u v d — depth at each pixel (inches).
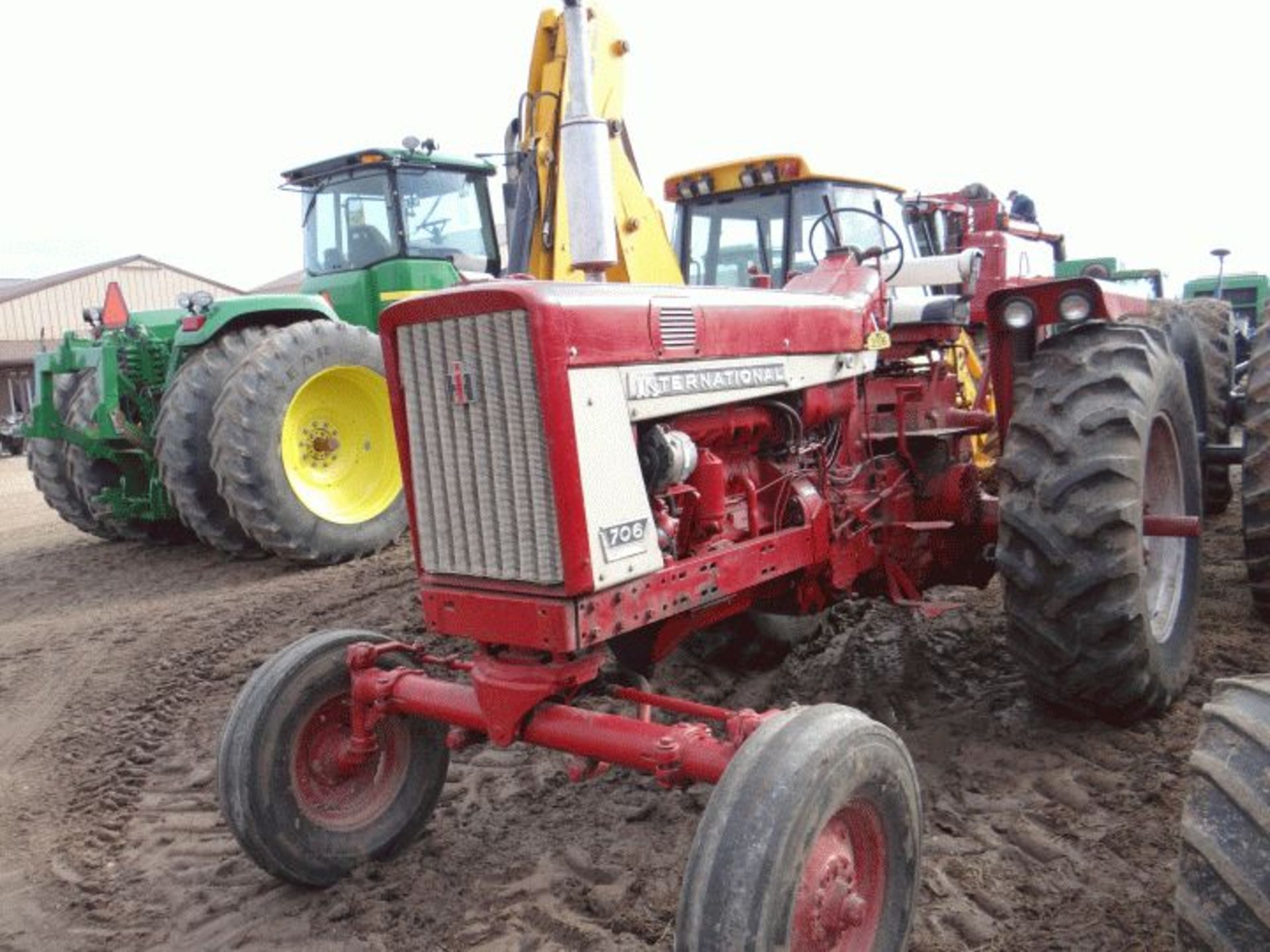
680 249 292.2
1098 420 133.5
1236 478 324.2
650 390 107.8
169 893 127.4
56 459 340.5
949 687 165.6
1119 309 155.3
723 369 119.3
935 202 287.4
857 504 148.2
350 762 122.6
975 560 172.4
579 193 117.9
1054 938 102.7
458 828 134.3
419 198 334.3
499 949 108.9
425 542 110.4
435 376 105.2
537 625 101.6
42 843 142.7
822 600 146.7
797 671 176.2
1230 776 73.9
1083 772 133.1
